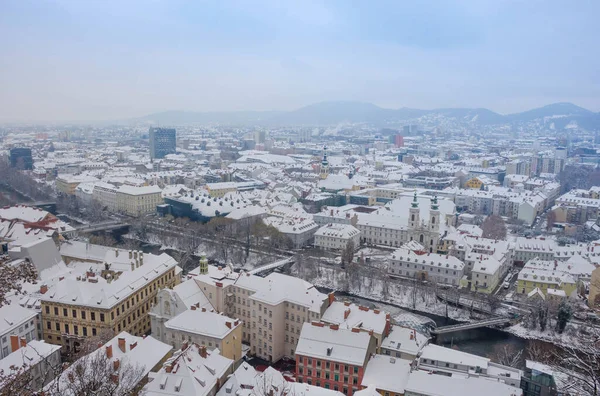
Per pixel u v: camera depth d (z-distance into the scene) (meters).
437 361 177.00
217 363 156.25
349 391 168.12
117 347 156.00
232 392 144.25
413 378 159.38
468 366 173.38
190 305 199.88
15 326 182.62
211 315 184.75
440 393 152.75
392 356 184.88
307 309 198.50
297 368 174.88
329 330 178.12
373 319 191.50
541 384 160.25
